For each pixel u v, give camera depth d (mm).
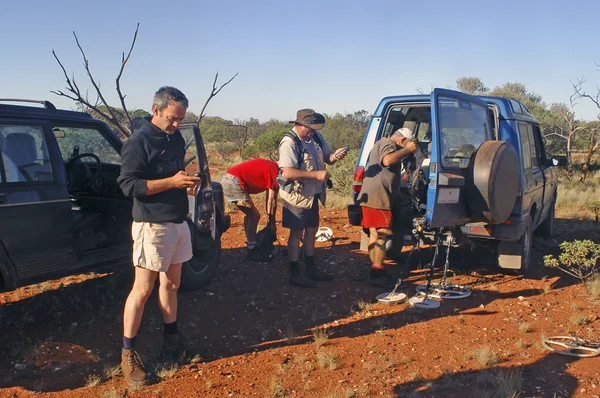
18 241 4309
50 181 4562
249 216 6938
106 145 5586
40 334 4629
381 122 6391
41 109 4719
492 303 5641
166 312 4129
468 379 3963
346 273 6613
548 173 8188
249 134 38219
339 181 12508
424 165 6375
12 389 3779
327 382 3926
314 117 5707
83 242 5168
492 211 5516
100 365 4156
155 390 3797
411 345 4586
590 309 5484
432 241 6070
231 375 4020
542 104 39062
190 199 5531
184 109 3787
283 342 4637
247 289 5914
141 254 3766
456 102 5500
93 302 5305
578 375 4012
